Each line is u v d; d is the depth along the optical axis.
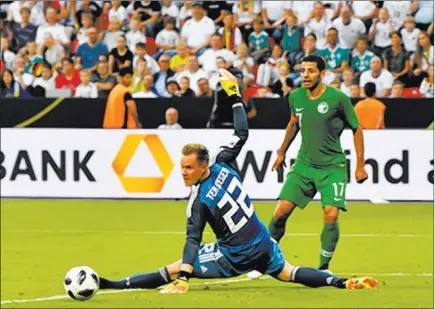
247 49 48.72
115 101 45.03
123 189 45.31
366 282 23.28
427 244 33.16
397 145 43.22
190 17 50.41
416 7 48.31
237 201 21.86
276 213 25.84
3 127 45.97
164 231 36.69
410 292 23.64
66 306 22.09
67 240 34.69
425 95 47.47
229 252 22.16
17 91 49.78
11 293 24.39
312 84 25.22
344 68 47.78
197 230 21.86
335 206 25.33
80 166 45.59
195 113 44.44
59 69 49.59
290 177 25.91
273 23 49.84
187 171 21.55
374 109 43.44
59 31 50.81
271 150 43.59
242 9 49.84
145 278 22.34
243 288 24.41
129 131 45.03
